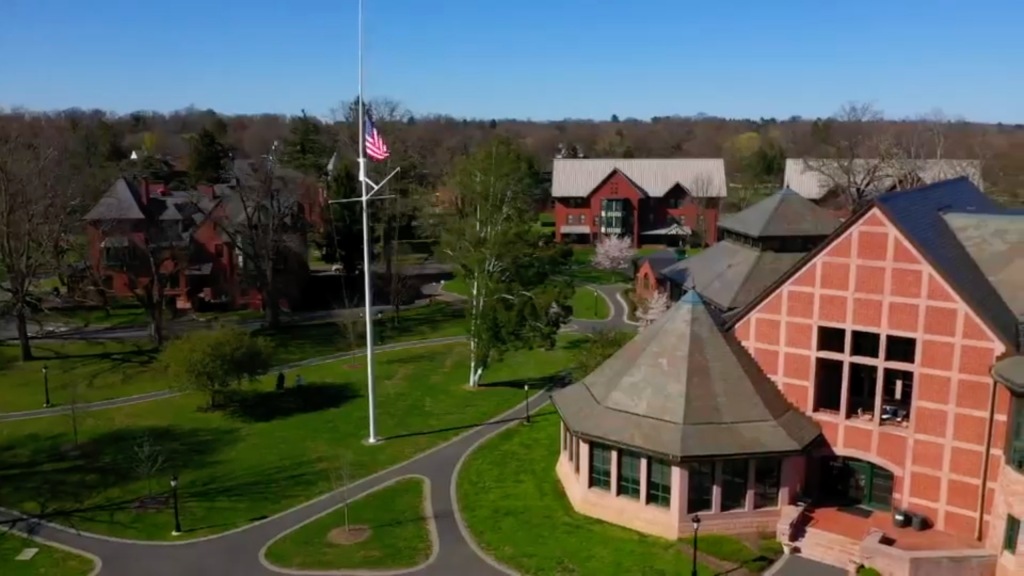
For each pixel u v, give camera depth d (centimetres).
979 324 3159
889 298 3347
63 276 7569
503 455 4606
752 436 3375
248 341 5509
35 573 3381
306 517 3894
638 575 3133
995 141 19612
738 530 3450
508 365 6606
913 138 13188
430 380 6197
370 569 3353
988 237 3694
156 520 3884
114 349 6862
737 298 5162
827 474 3675
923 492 3381
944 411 3288
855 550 3219
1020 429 2986
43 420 5288
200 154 13100
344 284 9062
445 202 10969
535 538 3516
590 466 3694
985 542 3231
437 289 9431
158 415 5406
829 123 19762
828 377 3741
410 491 4172
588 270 10725
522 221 5816
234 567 3409
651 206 12569
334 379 6222
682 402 3444
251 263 8369
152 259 6906
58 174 7700
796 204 5541
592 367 5006
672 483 3391
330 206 9244
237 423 5262
